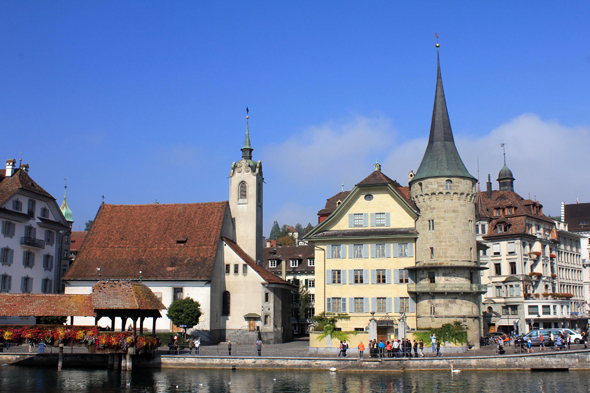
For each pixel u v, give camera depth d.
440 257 70.94
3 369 60.09
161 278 81.19
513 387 47.16
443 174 72.19
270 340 83.00
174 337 69.06
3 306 59.50
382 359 56.81
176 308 76.81
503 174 114.44
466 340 64.62
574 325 108.44
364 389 46.88
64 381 52.16
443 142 74.50
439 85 76.75
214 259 82.62
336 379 52.16
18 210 81.19
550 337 71.75
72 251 142.12
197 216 89.62
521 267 100.56
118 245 87.50
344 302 74.75
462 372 55.72
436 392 45.22
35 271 83.75
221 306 84.69
